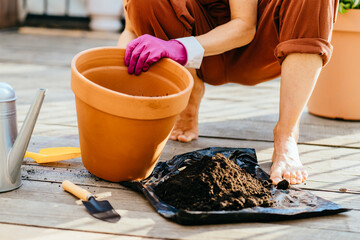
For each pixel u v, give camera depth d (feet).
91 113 3.82
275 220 3.63
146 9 4.64
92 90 3.71
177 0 4.63
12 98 3.83
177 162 4.63
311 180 4.53
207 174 3.85
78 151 4.84
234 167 4.12
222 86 9.46
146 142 3.92
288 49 4.35
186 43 4.44
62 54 11.71
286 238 3.39
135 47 4.40
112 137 3.85
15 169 3.90
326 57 4.37
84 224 3.45
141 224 3.50
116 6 15.92
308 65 4.38
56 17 16.55
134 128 3.78
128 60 4.39
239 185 3.90
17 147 3.83
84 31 16.08
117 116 3.72
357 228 3.58
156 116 3.77
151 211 3.73
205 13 5.10
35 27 16.29
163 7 4.62
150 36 4.40
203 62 5.26
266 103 8.05
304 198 3.94
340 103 7.04
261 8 4.99
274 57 5.01
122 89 4.49
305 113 7.57
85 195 3.76
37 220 3.48
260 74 5.37
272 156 4.83
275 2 4.62
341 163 5.09
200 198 3.71
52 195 3.92
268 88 9.41
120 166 4.07
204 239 3.32
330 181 4.53
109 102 3.67
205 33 5.11
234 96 8.54
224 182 3.84
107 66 4.39
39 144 5.27
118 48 4.41
